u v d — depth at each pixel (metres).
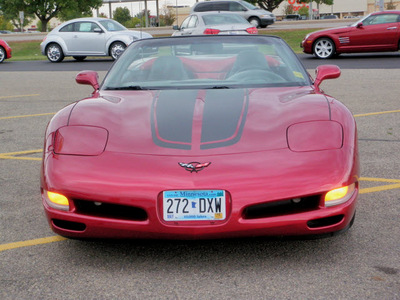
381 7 21.66
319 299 2.49
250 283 2.67
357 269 2.80
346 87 10.05
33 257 3.08
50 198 2.88
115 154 2.87
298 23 33.59
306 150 2.84
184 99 3.43
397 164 4.91
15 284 2.74
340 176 2.76
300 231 2.76
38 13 50.06
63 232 2.91
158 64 4.06
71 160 2.89
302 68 4.09
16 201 4.15
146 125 3.08
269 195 2.68
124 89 3.84
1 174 4.97
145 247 3.16
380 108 7.78
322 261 2.91
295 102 3.32
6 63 20.66
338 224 2.82
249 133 2.95
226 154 2.80
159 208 2.71
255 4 51.25
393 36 15.99
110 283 2.72
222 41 4.35
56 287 2.69
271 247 3.12
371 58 16.03
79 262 2.99
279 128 2.99
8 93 11.05
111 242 2.87
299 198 2.75
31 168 5.17
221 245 3.16
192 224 2.69
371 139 5.93
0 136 6.73
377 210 3.73
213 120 3.08
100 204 2.83
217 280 2.72
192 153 2.81
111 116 3.22
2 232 3.50
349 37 16.22
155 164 2.77
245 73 3.96
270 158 2.78
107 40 19.12
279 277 2.73
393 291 2.55
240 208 2.67
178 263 2.93
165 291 2.62
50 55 19.77
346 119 3.12
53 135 3.12
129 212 2.79
